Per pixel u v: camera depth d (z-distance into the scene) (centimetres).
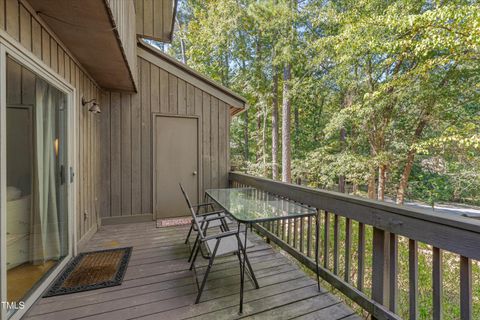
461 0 545
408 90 658
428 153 706
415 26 529
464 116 659
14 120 167
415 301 138
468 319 113
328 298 190
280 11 834
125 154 392
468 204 946
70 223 253
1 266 147
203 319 164
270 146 1262
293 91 925
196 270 233
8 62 156
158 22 399
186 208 429
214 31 1015
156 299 186
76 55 257
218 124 450
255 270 233
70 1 165
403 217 142
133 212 397
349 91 833
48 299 185
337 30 829
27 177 186
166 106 413
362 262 177
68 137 252
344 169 858
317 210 222
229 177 455
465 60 553
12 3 156
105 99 381
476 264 323
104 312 170
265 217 189
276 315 169
